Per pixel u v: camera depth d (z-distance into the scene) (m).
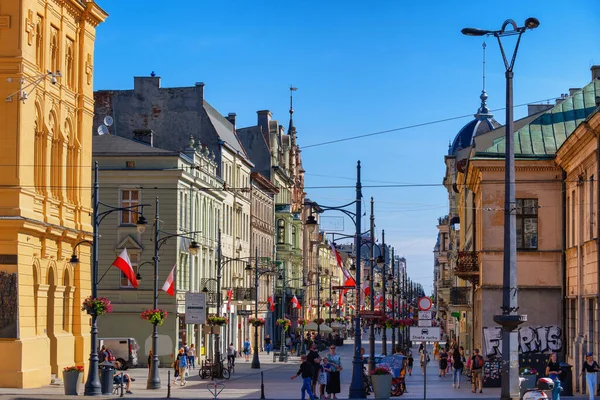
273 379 60.53
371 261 56.34
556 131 52.62
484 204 51.50
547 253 50.69
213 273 86.56
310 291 154.00
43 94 47.69
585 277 45.06
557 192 50.97
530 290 50.66
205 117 90.69
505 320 29.67
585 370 36.16
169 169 72.56
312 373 40.00
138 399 39.56
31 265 45.59
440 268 142.00
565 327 49.94
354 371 42.91
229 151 94.81
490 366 48.22
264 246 116.75
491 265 51.19
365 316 50.12
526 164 50.88
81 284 53.19
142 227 44.09
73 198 52.62
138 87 91.12
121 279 72.75
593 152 42.28
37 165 47.75
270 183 117.88
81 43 53.44
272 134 124.44
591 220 43.66
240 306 97.81
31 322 45.62
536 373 40.22
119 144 73.94
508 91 30.72
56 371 48.94
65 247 50.75
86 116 54.06
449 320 107.69
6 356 43.69
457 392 46.69
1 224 43.84
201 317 56.19
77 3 51.81
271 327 118.56
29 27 45.59
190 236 76.94
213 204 86.88
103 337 72.12
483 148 62.94
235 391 47.94
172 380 57.53
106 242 72.81
